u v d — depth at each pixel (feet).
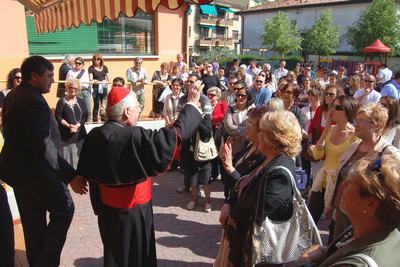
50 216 9.45
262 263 6.60
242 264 7.22
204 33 149.28
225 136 16.87
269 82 30.25
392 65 93.25
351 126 10.53
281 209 6.59
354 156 8.91
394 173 3.82
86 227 14.15
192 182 16.12
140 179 8.09
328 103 13.89
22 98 8.78
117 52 34.78
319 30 101.50
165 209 16.25
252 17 133.39
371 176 3.92
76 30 31.81
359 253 3.77
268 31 108.27
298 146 7.00
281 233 6.59
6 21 27.27
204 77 31.60
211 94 17.81
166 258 12.20
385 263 3.60
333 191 9.61
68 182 9.30
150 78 36.94
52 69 9.18
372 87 22.12
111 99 8.15
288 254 6.58
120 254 8.57
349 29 96.89
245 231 7.17
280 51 106.83
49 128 9.06
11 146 9.08
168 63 35.45
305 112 16.69
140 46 36.29
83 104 18.43
